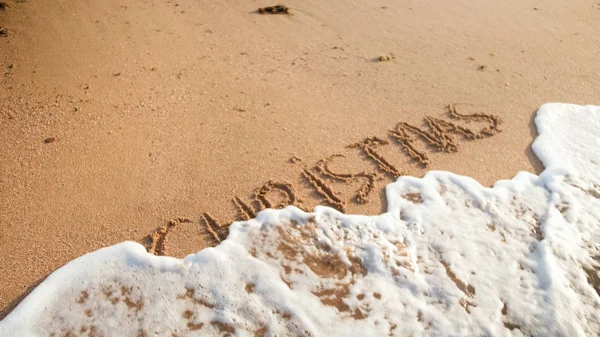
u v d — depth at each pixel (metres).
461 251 0.99
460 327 0.86
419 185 1.13
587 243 1.02
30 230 0.98
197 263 0.94
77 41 1.59
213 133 1.25
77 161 1.14
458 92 1.45
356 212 1.07
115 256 0.94
